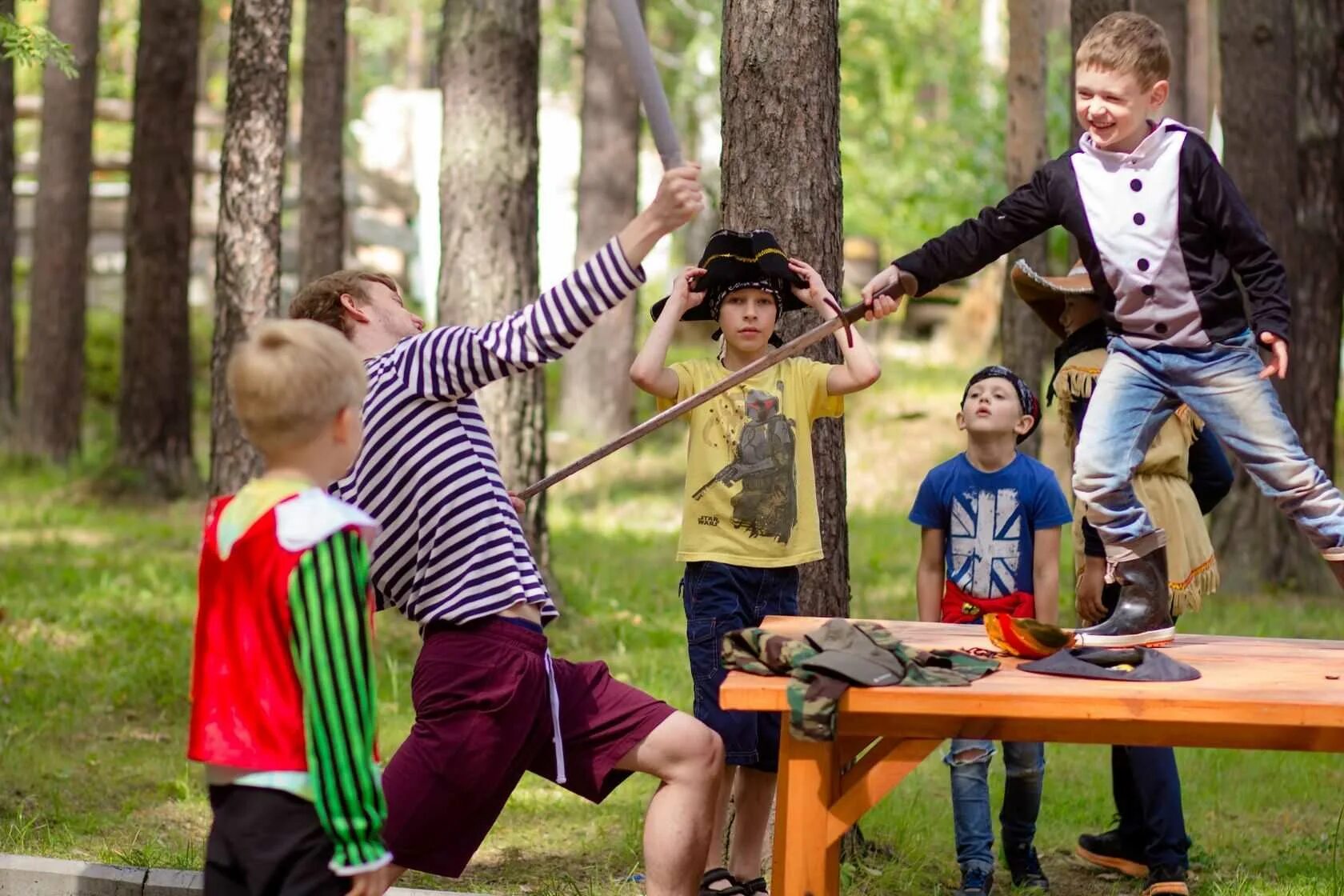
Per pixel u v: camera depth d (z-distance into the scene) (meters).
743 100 6.09
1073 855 6.62
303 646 3.43
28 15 21.45
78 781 7.29
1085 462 4.71
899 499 18.30
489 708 4.33
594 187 22.59
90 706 8.80
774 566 5.37
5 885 5.56
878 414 22.08
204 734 3.54
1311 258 13.45
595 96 22.59
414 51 48.22
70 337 20.72
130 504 17.75
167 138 17.94
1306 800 7.45
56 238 20.48
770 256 5.33
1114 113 4.54
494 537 4.40
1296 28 13.55
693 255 32.56
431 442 4.40
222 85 42.59
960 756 5.84
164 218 17.95
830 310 5.36
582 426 22.47
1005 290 12.26
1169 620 4.83
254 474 11.47
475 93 11.45
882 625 5.22
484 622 4.36
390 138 43.72
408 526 4.39
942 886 6.11
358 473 4.43
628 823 6.79
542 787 7.50
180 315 18.19
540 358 4.32
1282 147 12.97
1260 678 4.29
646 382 5.33
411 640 10.66
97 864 5.60
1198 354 4.61
